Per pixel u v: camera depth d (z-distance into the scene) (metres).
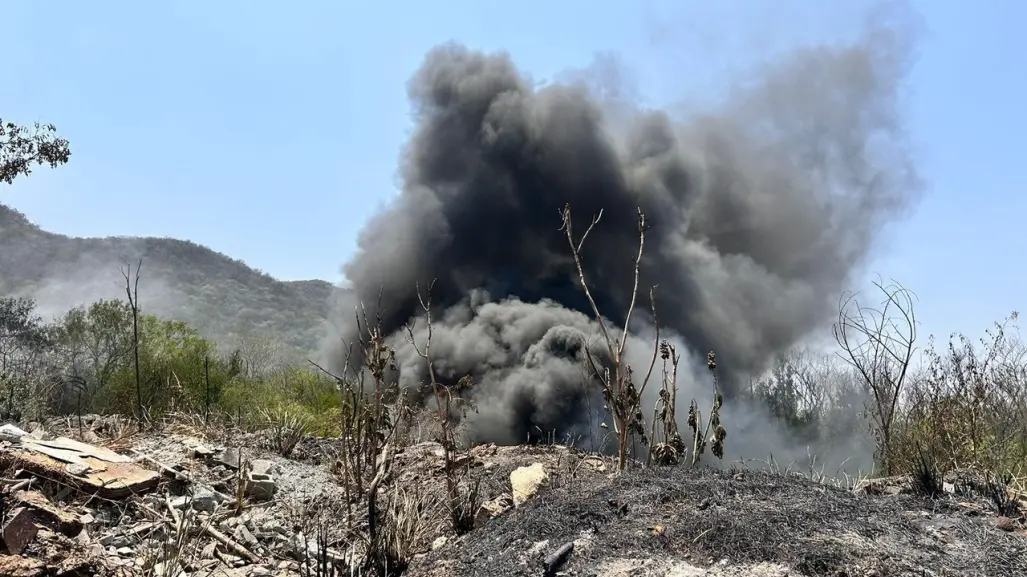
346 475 4.44
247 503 4.74
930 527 3.13
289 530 4.44
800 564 2.77
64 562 3.34
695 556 2.93
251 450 6.06
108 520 4.02
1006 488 3.97
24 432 4.94
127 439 5.65
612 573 2.90
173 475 4.76
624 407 5.01
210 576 3.71
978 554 2.83
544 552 3.25
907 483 4.41
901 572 2.67
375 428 4.51
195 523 4.25
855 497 3.62
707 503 3.47
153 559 3.65
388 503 4.38
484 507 4.42
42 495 3.93
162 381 9.02
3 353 10.17
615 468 5.20
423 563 3.84
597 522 3.45
